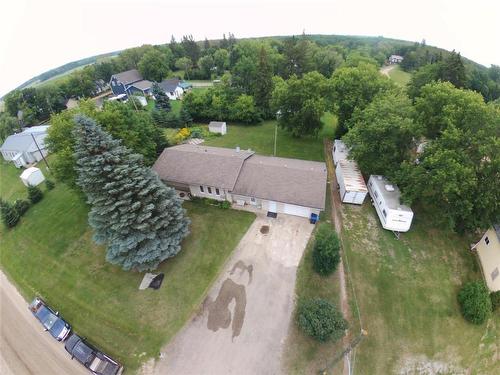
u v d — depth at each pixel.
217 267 22.05
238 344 17.70
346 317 18.94
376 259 22.44
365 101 35.28
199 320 18.89
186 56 98.31
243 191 26.19
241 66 56.31
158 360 17.19
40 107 70.62
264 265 22.09
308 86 36.91
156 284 20.98
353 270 21.66
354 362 17.12
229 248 23.53
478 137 21.09
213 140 43.19
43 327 19.64
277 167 27.28
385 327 18.53
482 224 21.28
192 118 51.91
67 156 24.78
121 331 18.67
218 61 92.56
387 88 34.94
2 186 40.69
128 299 20.31
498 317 19.52
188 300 19.95
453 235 24.47
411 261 22.34
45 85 85.25
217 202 28.47
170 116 49.06
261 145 40.22
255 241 24.06
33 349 18.47
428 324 18.73
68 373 17.16
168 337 18.12
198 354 17.34
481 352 17.88
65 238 26.16
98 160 18.62
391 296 20.08
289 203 24.62
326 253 19.27
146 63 84.75
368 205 27.62
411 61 93.69
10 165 46.91
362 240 23.91
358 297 20.00
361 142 27.44
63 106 75.75
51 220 28.77
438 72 42.66
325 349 17.50
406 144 26.67
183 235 22.67
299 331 18.14
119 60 97.88
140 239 20.17
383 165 27.09
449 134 21.53
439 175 20.75
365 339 18.00
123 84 78.50
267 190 25.77
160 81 87.12
